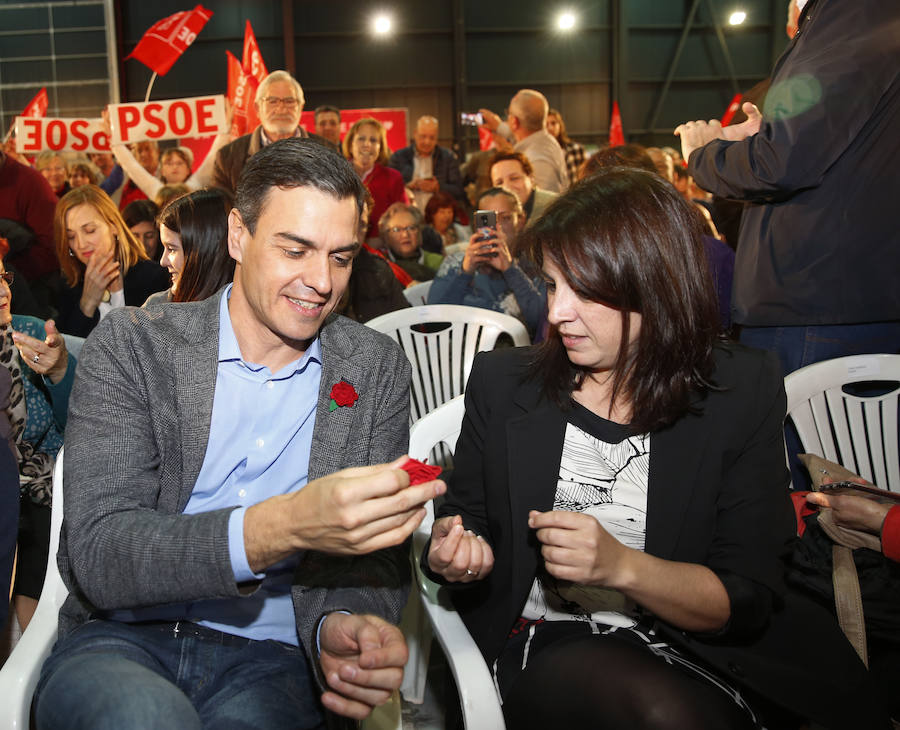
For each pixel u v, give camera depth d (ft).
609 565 3.55
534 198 14.08
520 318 10.59
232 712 3.83
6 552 4.81
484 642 4.33
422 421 5.80
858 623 4.49
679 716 3.46
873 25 6.14
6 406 5.98
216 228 6.56
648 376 4.13
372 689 3.49
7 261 13.32
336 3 45.19
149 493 3.97
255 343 4.28
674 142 48.03
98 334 4.19
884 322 6.66
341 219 3.92
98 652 3.82
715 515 4.26
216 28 44.60
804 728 4.60
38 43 42.80
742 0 46.57
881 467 6.17
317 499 3.20
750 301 7.06
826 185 6.42
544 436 4.38
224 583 3.41
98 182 22.72
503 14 46.24
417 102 46.60
